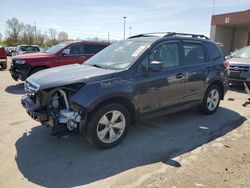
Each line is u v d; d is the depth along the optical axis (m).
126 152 4.09
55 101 3.89
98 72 4.12
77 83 3.82
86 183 3.26
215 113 6.24
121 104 4.24
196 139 4.64
